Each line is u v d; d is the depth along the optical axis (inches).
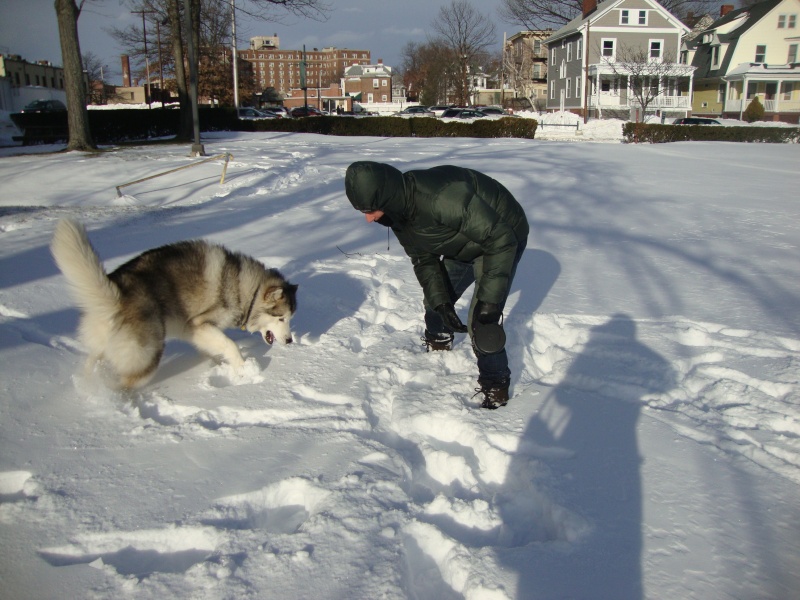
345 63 6501.0
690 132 1180.5
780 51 2011.6
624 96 1935.3
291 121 1257.4
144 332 144.9
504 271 132.8
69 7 715.4
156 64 2158.0
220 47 2151.8
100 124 1051.9
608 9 1892.2
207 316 161.3
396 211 132.2
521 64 2800.2
